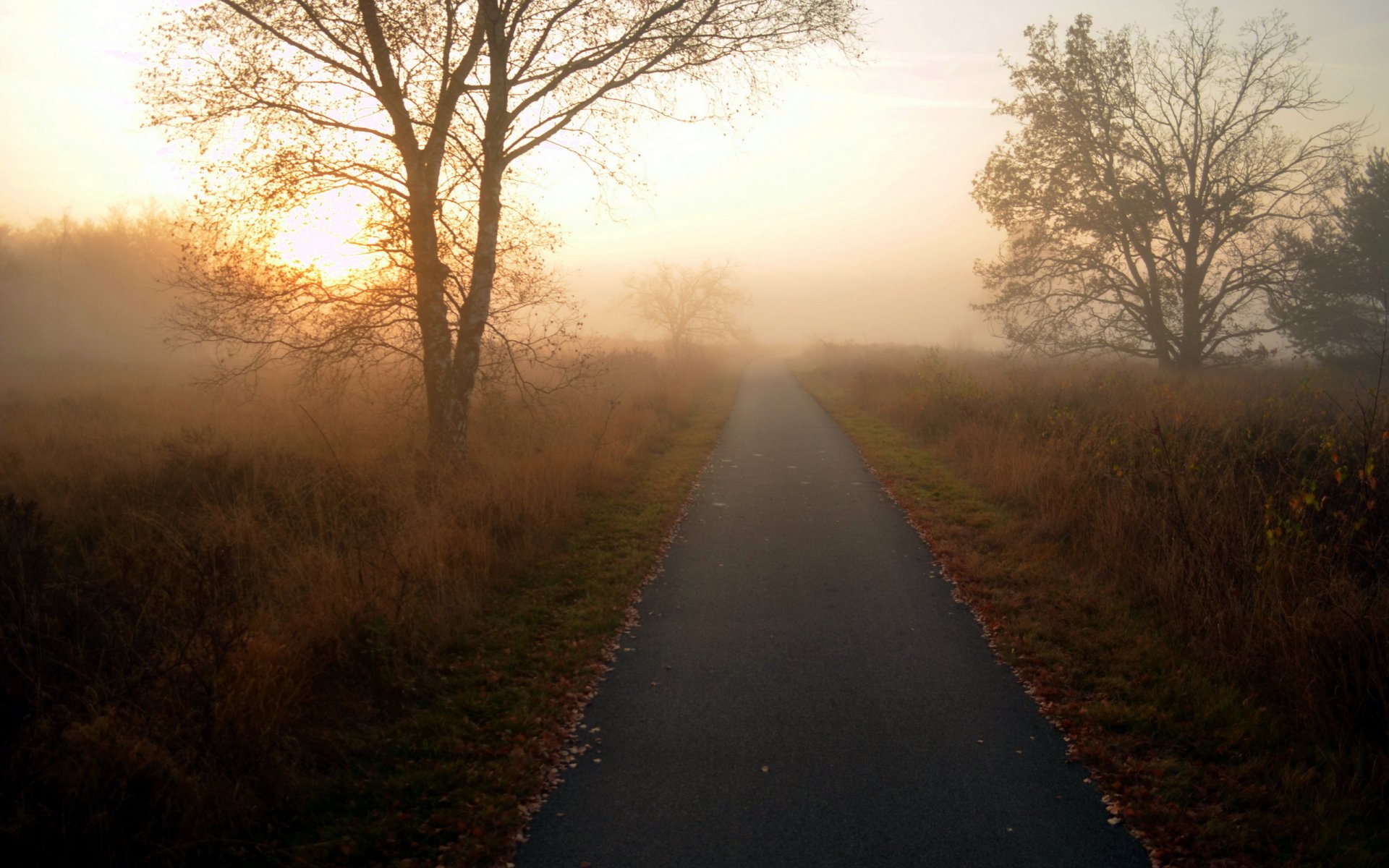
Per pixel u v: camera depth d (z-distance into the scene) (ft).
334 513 23.25
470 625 18.53
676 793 11.89
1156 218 75.51
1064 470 28.76
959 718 14.05
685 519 29.76
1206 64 73.67
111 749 10.78
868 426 55.98
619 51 36.06
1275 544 17.15
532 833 10.96
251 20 31.83
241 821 10.89
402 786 12.05
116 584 15.90
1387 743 12.15
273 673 13.39
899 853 10.29
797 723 14.02
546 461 32.17
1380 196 82.89
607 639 18.31
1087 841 10.49
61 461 31.30
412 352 37.76
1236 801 11.25
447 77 34.73
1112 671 15.69
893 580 22.15
